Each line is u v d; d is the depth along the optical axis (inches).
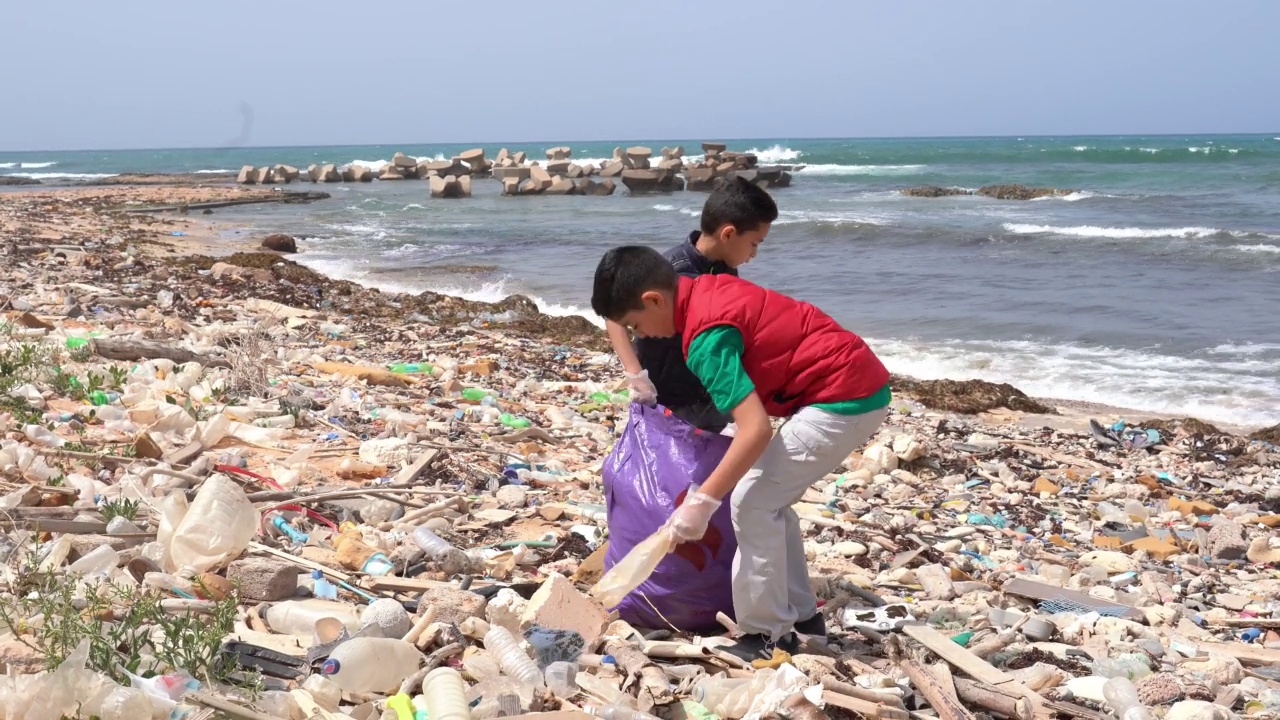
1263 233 1029.8
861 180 2384.4
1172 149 2864.2
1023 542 281.3
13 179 2637.8
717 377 143.9
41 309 467.5
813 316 153.6
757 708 137.9
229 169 4256.9
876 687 151.3
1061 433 442.6
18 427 247.0
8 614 142.2
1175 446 426.6
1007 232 1095.0
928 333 657.6
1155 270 860.0
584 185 2119.8
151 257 842.8
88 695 117.8
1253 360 575.2
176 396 298.2
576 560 207.0
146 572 166.1
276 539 198.4
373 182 2709.2
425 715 127.9
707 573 170.1
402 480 247.9
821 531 262.1
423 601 161.0
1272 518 319.9
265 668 140.0
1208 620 221.3
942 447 391.9
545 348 556.4
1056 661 177.2
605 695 141.4
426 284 852.0
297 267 808.3
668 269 149.0
